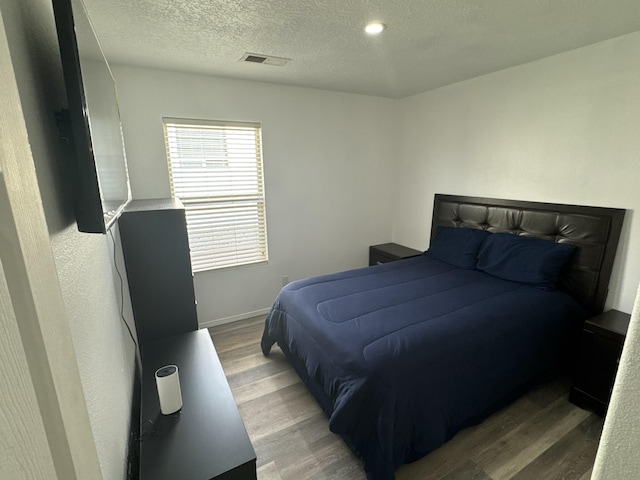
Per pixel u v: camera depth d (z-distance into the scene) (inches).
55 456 16.9
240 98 112.3
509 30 73.2
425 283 94.9
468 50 85.5
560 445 67.0
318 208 137.8
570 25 70.9
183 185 111.0
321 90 127.4
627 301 81.9
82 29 33.7
